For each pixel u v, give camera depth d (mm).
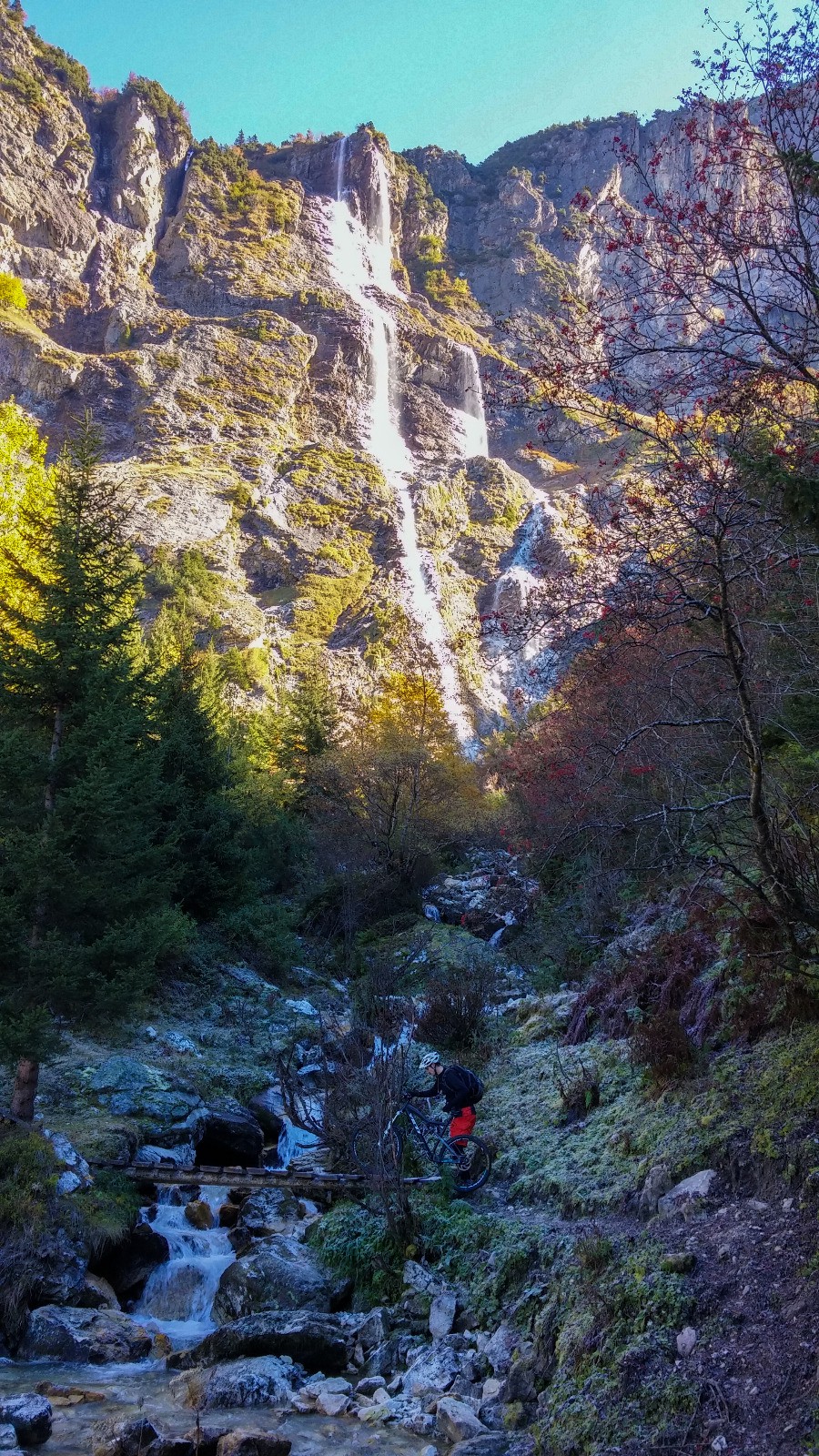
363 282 120938
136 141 112312
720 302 6398
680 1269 6109
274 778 30266
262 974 19266
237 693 52594
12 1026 9297
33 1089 9781
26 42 114062
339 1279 8398
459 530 84625
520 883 25125
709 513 5758
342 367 101688
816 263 6035
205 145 123812
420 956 20406
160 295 105812
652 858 13180
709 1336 5551
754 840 7336
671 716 9844
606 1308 6164
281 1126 13430
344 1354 7422
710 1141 7277
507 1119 10398
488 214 148625
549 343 6840
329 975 21609
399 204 139750
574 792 13812
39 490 19359
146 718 14469
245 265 110438
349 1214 9164
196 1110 12148
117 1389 6895
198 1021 15781
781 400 6156
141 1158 10680
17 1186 8633
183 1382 7023
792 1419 4758
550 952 17297
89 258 103000
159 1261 9141
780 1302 5465
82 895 9898
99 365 88500
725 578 5930
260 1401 6684
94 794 9805
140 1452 5676
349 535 79312
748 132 6172
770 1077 7582
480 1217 8445
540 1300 6953
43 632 10156
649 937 12695
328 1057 12047
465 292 131000
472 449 105312
